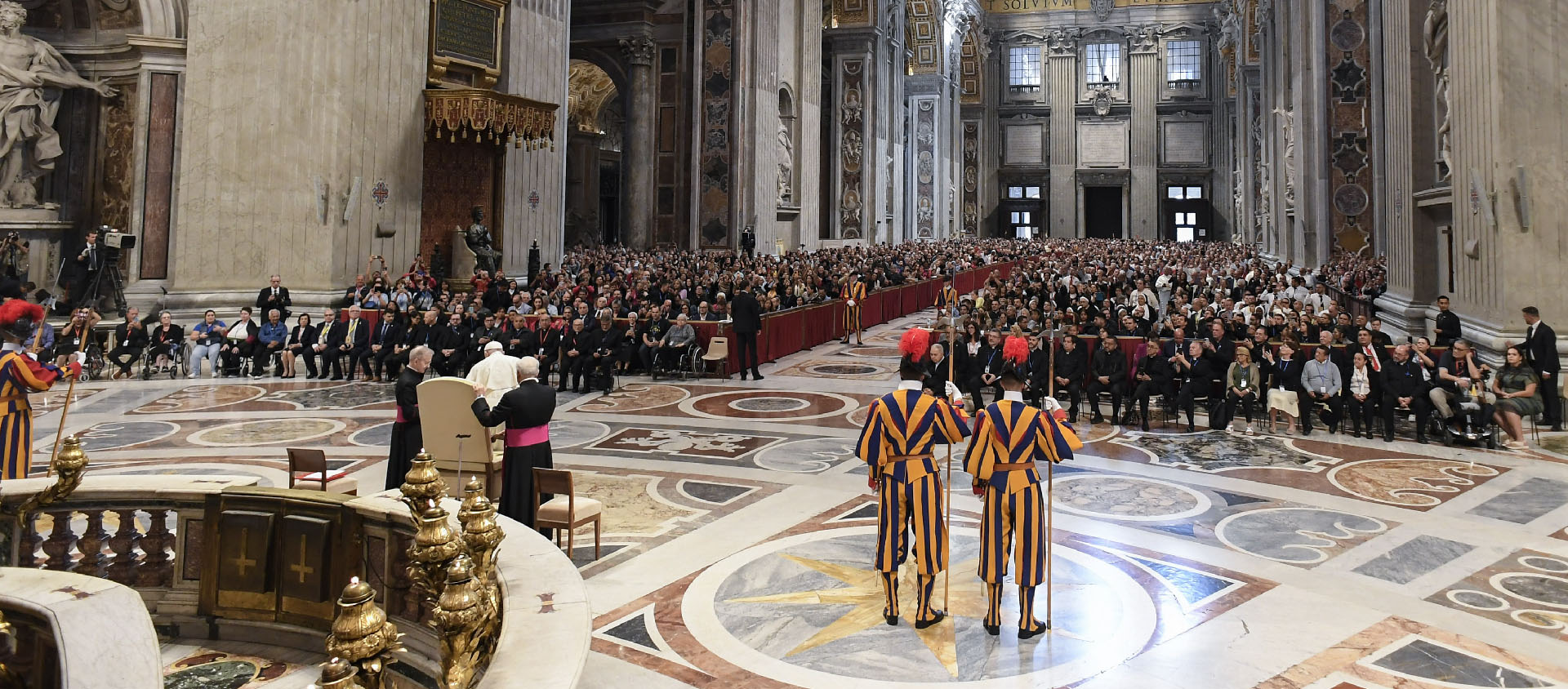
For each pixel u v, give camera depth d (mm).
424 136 17219
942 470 8266
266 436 9234
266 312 14320
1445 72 13195
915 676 4156
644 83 30875
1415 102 14109
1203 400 11133
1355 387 9688
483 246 17469
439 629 2896
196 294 14969
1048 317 15109
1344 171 20828
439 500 3789
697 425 10266
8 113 14531
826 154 41000
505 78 18984
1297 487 7539
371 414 10531
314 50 15445
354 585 2438
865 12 38938
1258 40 39844
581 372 12711
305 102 15445
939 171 48969
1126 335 12938
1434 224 13922
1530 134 10750
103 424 9773
